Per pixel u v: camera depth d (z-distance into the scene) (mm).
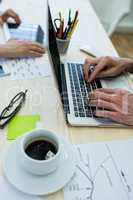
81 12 1391
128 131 745
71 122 728
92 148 673
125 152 676
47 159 557
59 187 565
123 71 980
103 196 574
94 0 1657
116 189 591
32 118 731
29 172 581
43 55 995
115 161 648
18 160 602
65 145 649
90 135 714
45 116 747
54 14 1303
